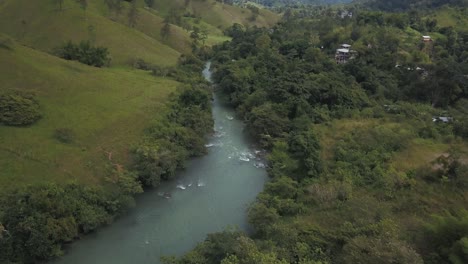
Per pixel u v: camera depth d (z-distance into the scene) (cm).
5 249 4116
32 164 5575
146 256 4625
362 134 7706
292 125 8381
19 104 6538
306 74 10681
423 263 3634
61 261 4434
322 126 8475
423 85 10512
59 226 4578
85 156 6175
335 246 4381
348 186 5644
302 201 5634
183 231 5147
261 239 4784
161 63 12550
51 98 7481
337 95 9569
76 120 7044
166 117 7950
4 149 5675
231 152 7700
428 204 5228
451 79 10162
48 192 4822
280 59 12294
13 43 9044
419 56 12612
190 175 6688
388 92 10719
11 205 4541
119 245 4794
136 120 7606
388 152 6956
